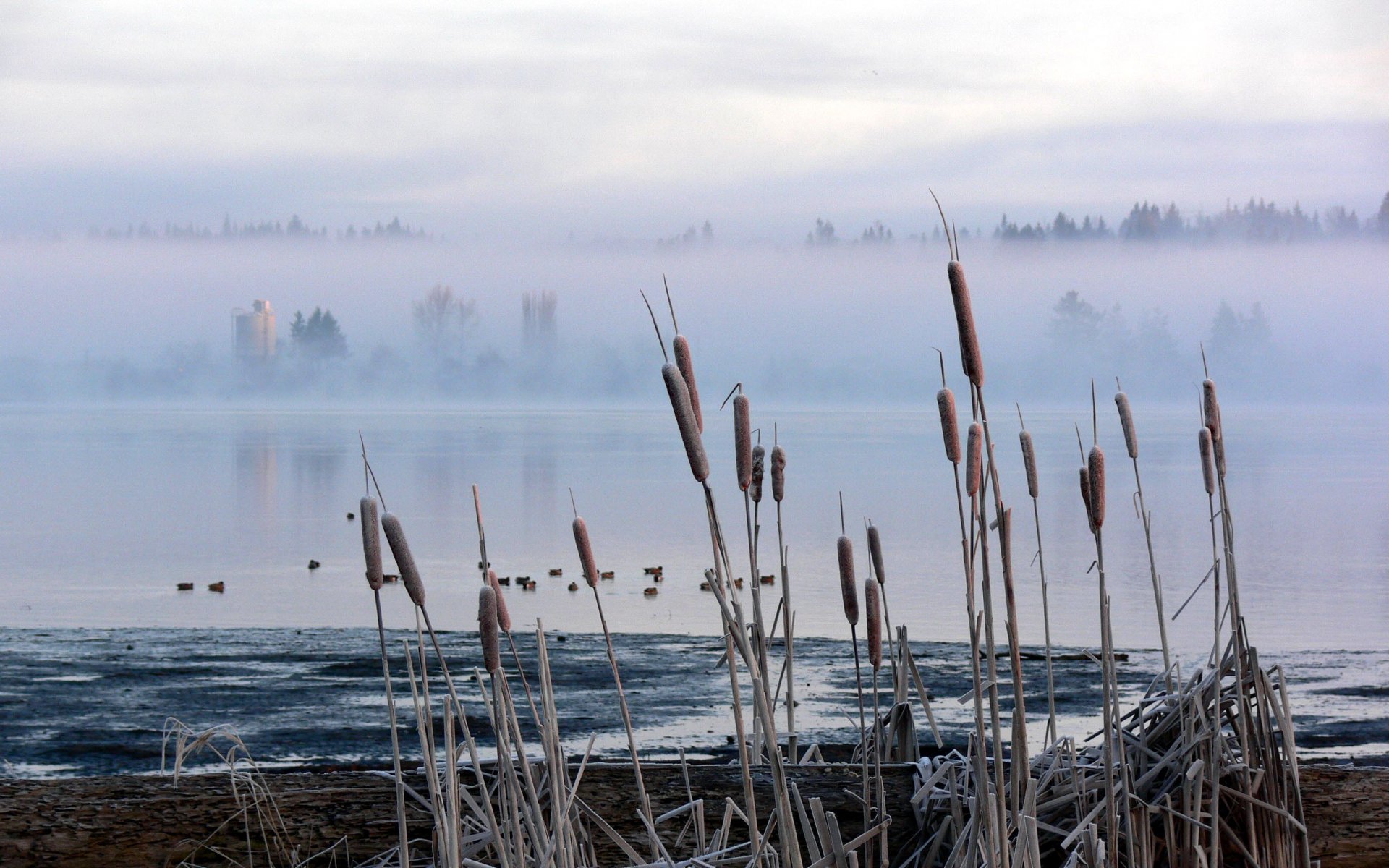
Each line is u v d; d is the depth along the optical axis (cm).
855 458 4959
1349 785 406
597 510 2933
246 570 1970
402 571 269
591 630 1360
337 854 368
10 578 1867
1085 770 386
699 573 1852
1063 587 1703
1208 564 1966
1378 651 1231
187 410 14838
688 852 371
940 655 1152
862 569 1866
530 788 296
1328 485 3675
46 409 15162
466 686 1030
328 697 1000
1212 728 364
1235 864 390
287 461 4978
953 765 373
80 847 360
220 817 371
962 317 240
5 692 1026
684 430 238
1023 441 317
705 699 973
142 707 966
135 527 2638
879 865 371
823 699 959
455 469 4388
